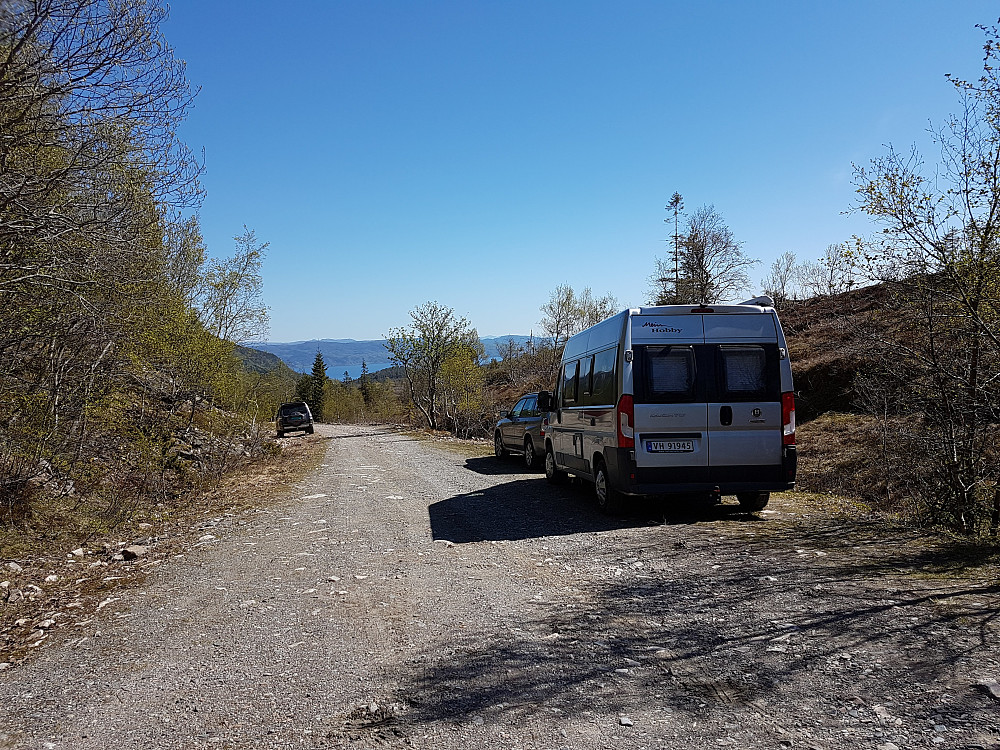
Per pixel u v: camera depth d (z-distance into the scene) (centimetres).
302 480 1395
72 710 348
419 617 482
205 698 357
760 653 388
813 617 443
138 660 419
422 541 748
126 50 661
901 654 374
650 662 383
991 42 661
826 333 2583
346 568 636
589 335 1001
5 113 644
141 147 747
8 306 752
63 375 875
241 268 1792
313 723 323
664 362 806
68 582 626
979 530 725
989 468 733
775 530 736
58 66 638
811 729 299
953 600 459
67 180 689
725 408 802
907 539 668
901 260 751
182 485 1201
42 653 441
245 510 1021
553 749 290
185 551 746
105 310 842
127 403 1110
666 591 521
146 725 327
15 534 735
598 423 905
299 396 9450
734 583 532
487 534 777
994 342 681
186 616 509
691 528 762
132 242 763
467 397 3647
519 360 5150
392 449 2344
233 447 1714
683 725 308
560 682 360
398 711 333
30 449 796
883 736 290
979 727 293
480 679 368
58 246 693
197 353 1387
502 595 531
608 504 872
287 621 485
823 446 1582
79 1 617
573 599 514
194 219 1440
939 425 771
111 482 999
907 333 796
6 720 340
